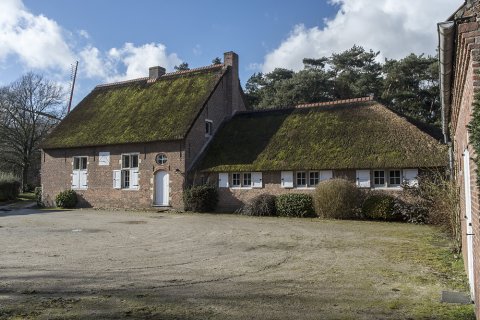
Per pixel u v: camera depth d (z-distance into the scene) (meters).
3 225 17.23
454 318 5.50
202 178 24.30
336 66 46.88
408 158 18.97
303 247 11.41
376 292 6.81
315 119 23.78
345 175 20.47
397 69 41.41
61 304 6.19
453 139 11.72
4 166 42.69
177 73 29.80
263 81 53.09
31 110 40.47
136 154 26.16
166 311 5.87
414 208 17.69
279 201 20.91
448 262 9.10
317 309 5.95
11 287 7.16
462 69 5.38
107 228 16.09
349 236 13.52
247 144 24.39
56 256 10.11
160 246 11.66
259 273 8.26
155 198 25.34
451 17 4.81
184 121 24.81
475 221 4.98
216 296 6.61
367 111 22.70
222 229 15.60
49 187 29.75
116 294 6.72
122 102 29.88
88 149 28.17
